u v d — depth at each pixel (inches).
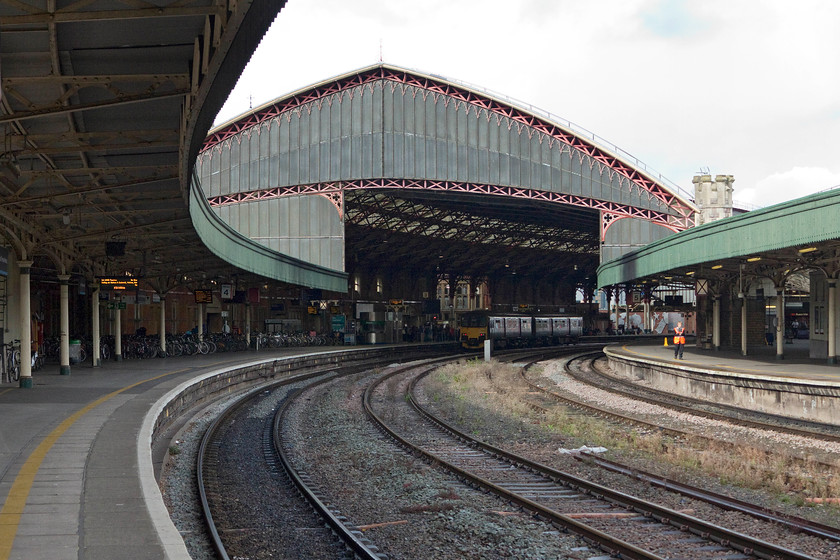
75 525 307.1
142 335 1598.2
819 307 1232.8
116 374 1035.3
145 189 777.6
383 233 2815.0
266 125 2330.2
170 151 627.2
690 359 1275.8
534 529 398.0
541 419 874.1
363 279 3139.8
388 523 417.1
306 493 480.4
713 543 368.5
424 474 556.1
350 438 737.0
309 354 1652.3
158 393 797.9
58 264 1014.4
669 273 1560.0
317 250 2268.7
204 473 552.7
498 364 1825.8
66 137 536.7
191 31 422.0
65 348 1019.9
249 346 1937.7
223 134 2356.1
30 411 653.9
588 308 4746.6
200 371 1090.7
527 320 2856.8
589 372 1603.1
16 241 842.8
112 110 538.3
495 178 2301.9
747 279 1432.1
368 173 2247.8
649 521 413.7
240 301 1802.4
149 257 1238.9
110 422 589.0
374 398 1122.0
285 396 1114.7
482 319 2586.1
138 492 362.6
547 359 2210.9
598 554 353.4
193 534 387.2
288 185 2297.0
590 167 2375.7
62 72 471.5
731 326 1775.3
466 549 366.3
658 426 768.9
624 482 517.0
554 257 3855.8
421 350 2477.9
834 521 414.0
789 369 999.6
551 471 535.2
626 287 2952.8
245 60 417.4
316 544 378.3
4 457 447.8
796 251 1037.2
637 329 4133.9
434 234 3048.7
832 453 612.7
